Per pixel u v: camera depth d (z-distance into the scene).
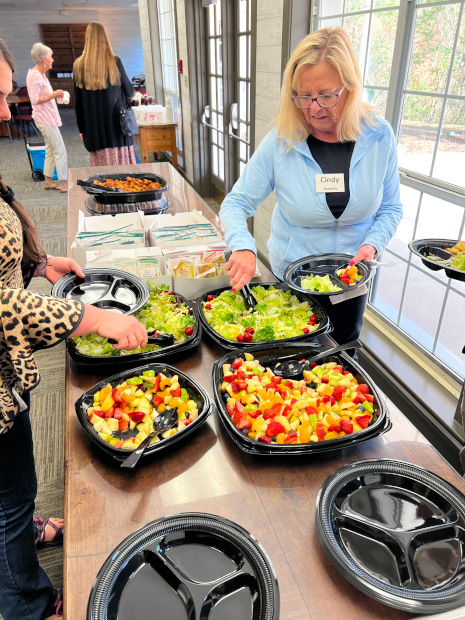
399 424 1.17
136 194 2.59
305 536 0.90
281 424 1.07
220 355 1.46
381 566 0.82
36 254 1.35
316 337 1.49
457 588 0.75
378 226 1.74
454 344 2.25
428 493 0.94
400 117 2.36
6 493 1.16
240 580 0.80
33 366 0.97
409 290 2.52
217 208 5.64
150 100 7.11
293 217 1.73
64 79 14.76
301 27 2.86
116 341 1.08
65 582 0.82
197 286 1.75
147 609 0.77
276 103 3.23
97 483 1.02
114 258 1.75
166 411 1.16
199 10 5.08
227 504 0.97
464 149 2.01
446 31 1.98
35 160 6.61
